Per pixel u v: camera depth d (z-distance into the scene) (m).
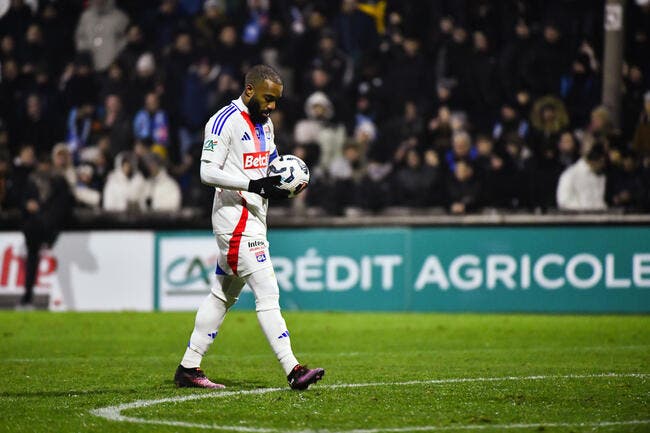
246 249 21.75
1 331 41.62
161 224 52.31
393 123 55.28
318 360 30.52
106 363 30.02
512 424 17.58
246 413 18.84
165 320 46.19
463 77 55.53
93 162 56.88
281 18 60.38
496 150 51.81
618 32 52.53
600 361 29.41
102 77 60.72
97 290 52.75
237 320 45.72
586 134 50.78
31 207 52.88
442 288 48.69
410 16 57.47
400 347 34.88
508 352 32.59
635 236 46.22
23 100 60.31
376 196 52.97
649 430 16.95
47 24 62.06
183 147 58.19
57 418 18.66
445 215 48.97
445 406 19.72
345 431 16.91
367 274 49.56
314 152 54.66
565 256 47.16
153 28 61.44
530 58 54.94
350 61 59.22
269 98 21.56
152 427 17.52
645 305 46.00
